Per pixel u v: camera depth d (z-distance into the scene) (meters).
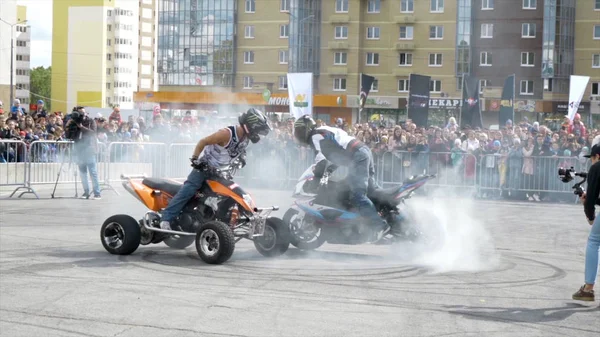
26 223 12.47
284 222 9.66
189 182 9.08
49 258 9.11
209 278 8.11
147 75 133.50
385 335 5.99
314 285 7.87
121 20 119.69
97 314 6.48
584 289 7.41
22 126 21.22
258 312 6.64
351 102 67.69
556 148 19.67
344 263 9.30
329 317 6.52
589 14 61.19
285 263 9.17
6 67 46.28
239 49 75.88
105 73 118.75
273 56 74.12
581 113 62.00
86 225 12.36
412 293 7.57
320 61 70.81
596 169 7.25
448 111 62.50
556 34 60.03
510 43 61.12
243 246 10.58
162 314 6.51
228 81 76.31
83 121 16.94
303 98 23.52
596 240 7.36
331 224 9.53
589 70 61.72
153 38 134.25
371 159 9.55
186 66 78.81
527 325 6.41
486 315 6.72
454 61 63.41
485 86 61.56
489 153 20.28
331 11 69.94
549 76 59.97
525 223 14.30
